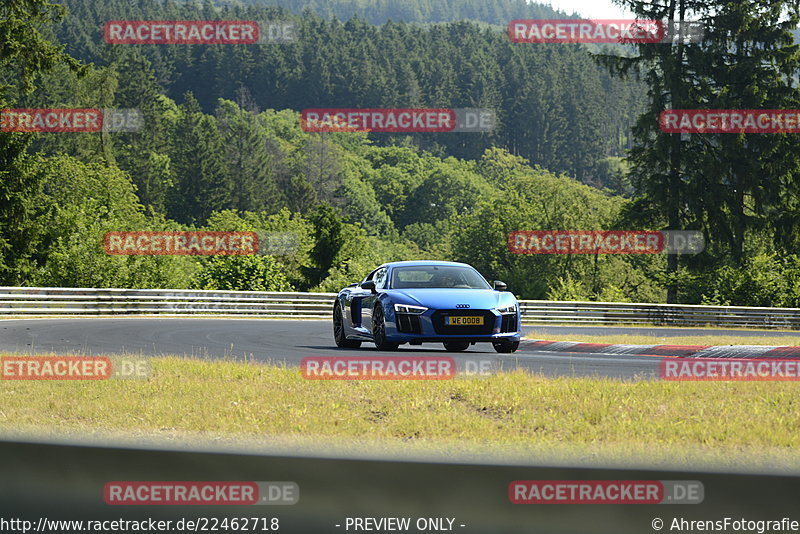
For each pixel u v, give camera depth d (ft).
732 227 606.96
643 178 625.00
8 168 507.30
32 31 439.63
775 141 603.67
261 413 95.30
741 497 38.75
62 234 553.64
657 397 104.94
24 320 287.28
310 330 264.31
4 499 42.60
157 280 557.74
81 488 42.47
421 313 157.58
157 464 42.34
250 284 534.37
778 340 228.43
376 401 103.09
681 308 422.00
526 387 109.91
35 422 89.97
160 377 124.47
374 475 40.86
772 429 84.07
